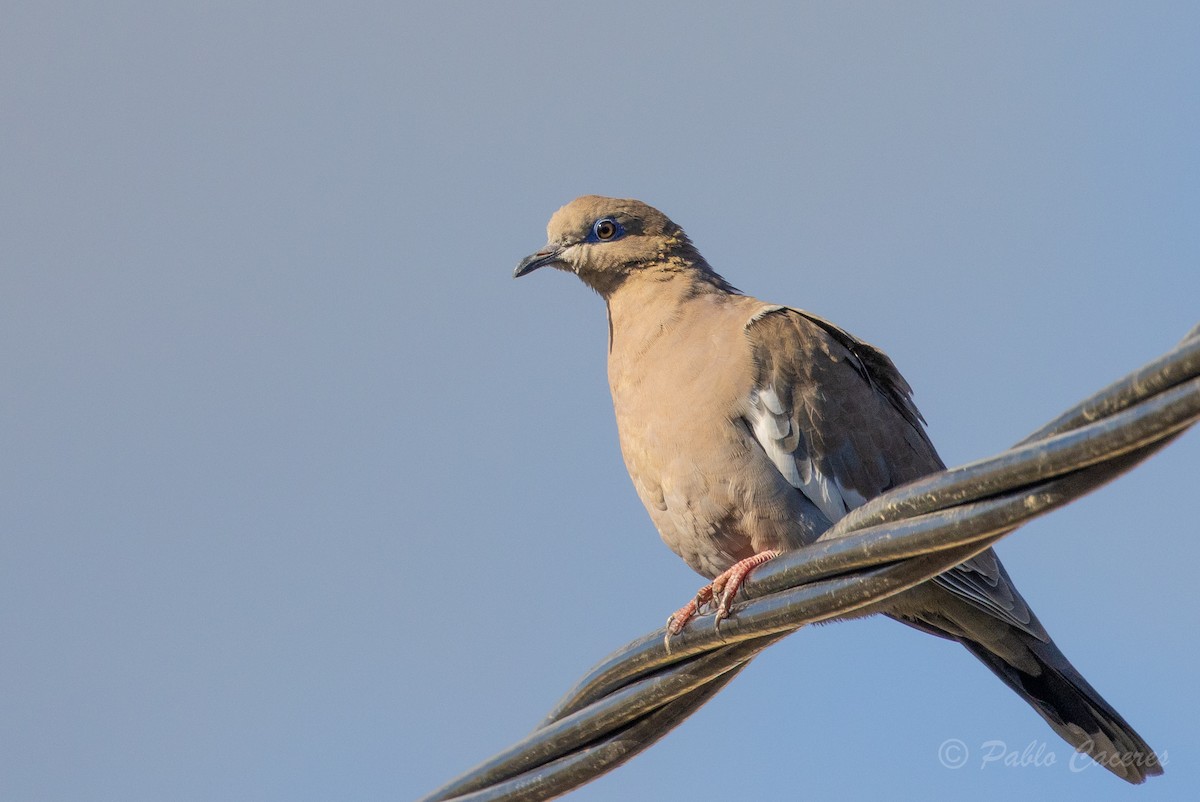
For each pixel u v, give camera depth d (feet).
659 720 29.55
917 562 24.98
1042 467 21.95
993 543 23.98
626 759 29.68
